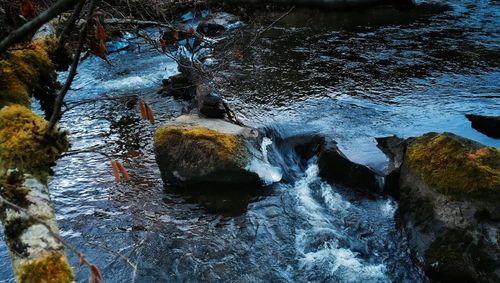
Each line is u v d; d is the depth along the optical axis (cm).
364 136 739
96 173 696
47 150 210
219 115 736
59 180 677
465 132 741
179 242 550
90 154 749
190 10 1463
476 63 1064
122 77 1093
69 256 520
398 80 993
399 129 762
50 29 380
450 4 1636
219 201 625
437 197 523
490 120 727
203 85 779
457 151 536
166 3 946
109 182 672
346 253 536
